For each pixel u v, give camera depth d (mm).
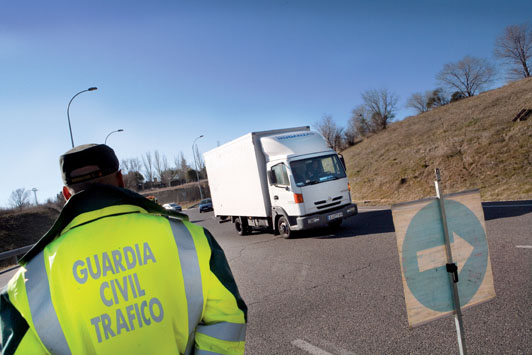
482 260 2936
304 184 10898
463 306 2842
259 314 5230
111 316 1192
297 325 4621
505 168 17719
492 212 10484
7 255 15633
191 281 1315
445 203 2832
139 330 1210
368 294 5371
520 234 7383
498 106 29312
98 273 1209
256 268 8273
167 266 1289
